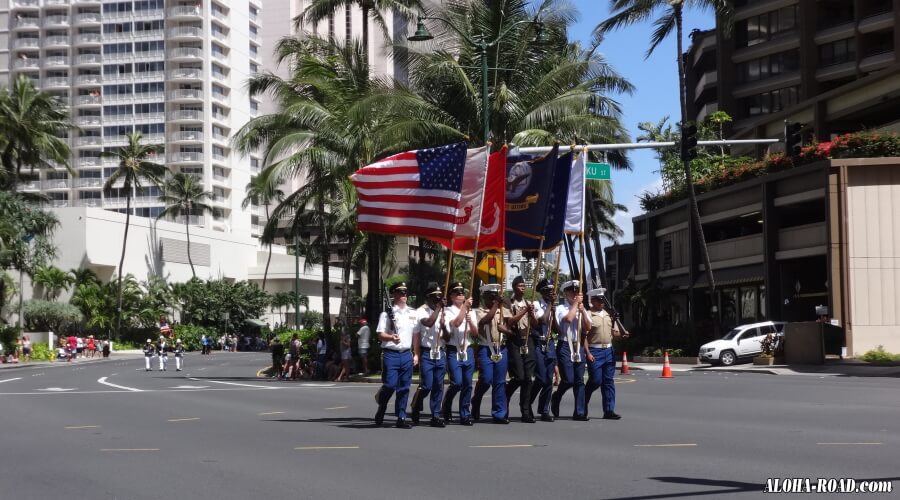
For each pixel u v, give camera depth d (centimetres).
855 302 3878
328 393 2470
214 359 6569
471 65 3350
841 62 6394
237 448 1212
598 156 3856
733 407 1764
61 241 8281
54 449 1247
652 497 833
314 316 10950
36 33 11238
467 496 849
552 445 1201
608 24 4341
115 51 11144
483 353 1472
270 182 3750
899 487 870
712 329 4378
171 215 10269
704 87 8106
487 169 1595
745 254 4781
